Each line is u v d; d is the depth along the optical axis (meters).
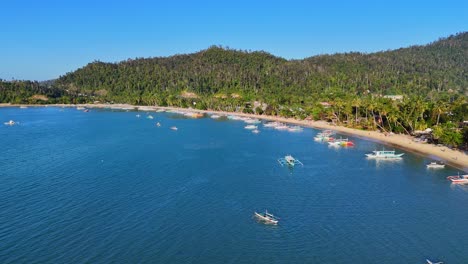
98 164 154.12
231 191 120.06
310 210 105.00
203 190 120.81
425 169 145.75
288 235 90.56
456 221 97.88
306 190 121.56
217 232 91.88
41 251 82.62
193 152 178.38
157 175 137.38
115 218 98.94
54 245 85.12
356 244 86.50
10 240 87.19
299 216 101.06
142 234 90.50
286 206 107.81
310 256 81.75
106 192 118.44
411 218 99.81
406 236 90.00
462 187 124.44
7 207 106.00
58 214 101.31
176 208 105.81
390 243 86.75
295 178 134.62
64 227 93.75
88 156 169.50
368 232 92.00
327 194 117.88
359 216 101.06
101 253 82.06
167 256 81.31
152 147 191.25
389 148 184.62
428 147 179.50
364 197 115.19
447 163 153.50
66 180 131.50
